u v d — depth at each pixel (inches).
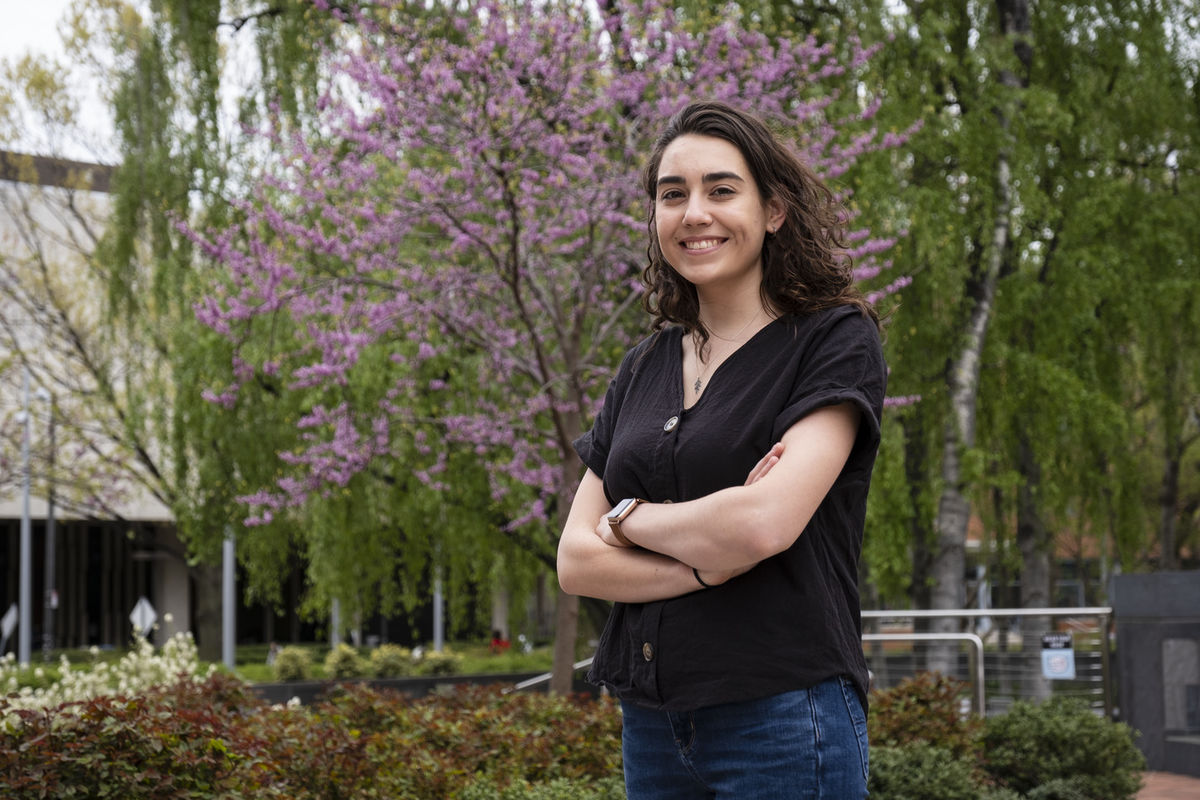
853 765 61.8
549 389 358.0
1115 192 489.4
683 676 62.3
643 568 63.4
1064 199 498.3
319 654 1159.0
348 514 496.4
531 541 481.4
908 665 339.3
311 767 173.9
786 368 64.0
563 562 66.3
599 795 175.9
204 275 494.6
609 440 73.7
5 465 904.9
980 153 450.3
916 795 198.4
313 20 459.2
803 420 61.5
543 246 353.1
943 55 455.5
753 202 66.7
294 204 417.1
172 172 500.4
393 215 344.2
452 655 816.3
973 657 313.9
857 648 64.5
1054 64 516.1
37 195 826.2
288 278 364.2
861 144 378.6
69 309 858.1
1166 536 737.0
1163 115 501.4
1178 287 479.8
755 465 63.4
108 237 553.0
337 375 368.2
